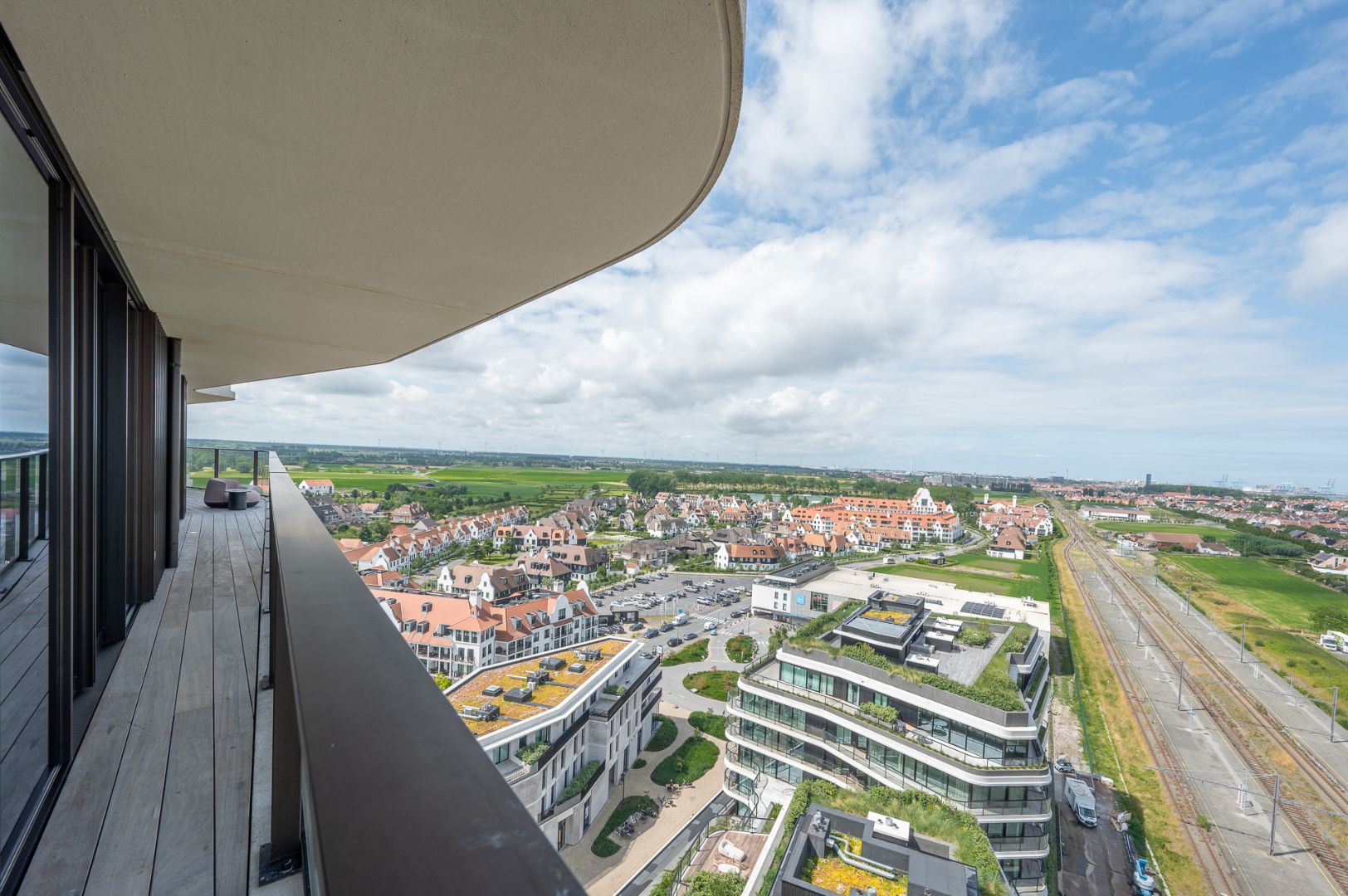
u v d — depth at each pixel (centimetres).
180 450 692
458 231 249
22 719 174
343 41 139
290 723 171
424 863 34
